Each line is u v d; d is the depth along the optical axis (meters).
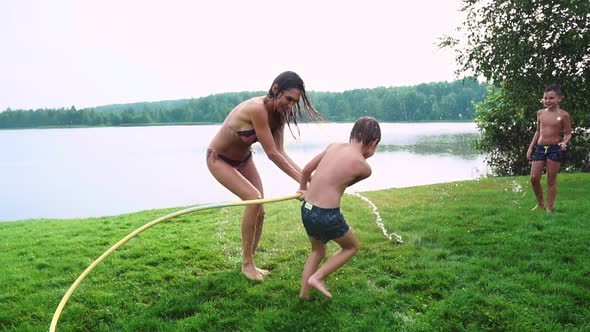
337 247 5.12
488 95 16.91
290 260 4.72
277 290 3.96
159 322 3.43
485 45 11.54
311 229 3.48
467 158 21.00
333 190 3.41
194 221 6.73
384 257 4.61
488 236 5.07
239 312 3.53
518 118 14.95
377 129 3.60
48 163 25.55
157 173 20.39
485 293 3.62
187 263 4.66
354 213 6.75
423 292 3.71
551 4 10.42
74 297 3.93
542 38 10.64
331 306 3.51
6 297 3.96
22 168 23.58
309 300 3.68
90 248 5.44
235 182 4.05
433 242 5.08
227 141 4.04
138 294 3.96
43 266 4.85
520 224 5.50
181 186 16.72
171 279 4.29
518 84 11.34
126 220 7.37
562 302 3.35
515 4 10.62
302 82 3.83
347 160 3.45
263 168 19.75
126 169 22.12
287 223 6.35
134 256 5.01
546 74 10.95
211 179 18.34
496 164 17.20
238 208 7.79
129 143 40.25
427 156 22.11
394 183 14.20
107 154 30.11
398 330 3.15
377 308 3.47
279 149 4.21
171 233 5.96
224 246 5.20
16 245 5.85
